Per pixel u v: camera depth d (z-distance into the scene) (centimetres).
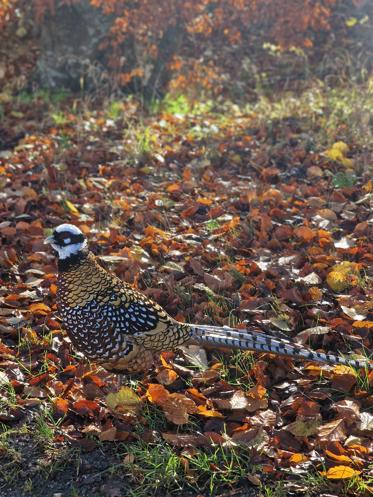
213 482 207
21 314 261
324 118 401
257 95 505
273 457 212
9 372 239
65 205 332
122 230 313
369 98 418
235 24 572
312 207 327
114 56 483
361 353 244
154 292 269
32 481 209
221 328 232
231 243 300
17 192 341
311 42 530
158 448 214
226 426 222
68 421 224
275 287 274
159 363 243
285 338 251
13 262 292
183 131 416
